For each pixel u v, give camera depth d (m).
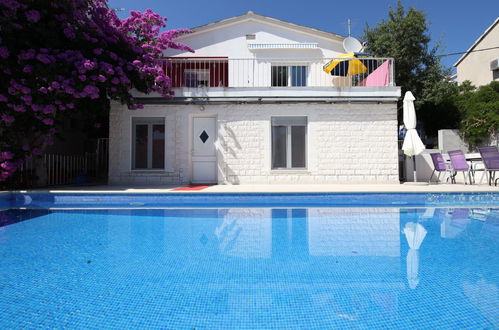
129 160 8.13
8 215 4.77
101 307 1.71
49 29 6.36
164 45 9.15
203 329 1.48
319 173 8.09
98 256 2.68
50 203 5.86
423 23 13.86
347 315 1.62
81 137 11.64
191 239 3.29
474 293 1.88
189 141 8.21
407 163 9.14
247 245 3.05
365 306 1.72
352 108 8.16
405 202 5.85
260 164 8.13
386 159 8.05
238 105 8.21
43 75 5.86
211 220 4.38
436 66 14.35
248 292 1.91
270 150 8.14
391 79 8.30
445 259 2.55
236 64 10.96
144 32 8.17
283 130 8.27
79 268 2.37
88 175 9.44
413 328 1.48
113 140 8.16
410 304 1.73
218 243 3.13
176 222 4.24
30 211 5.13
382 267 2.37
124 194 5.88
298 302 1.77
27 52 5.93
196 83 10.72
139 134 8.29
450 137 12.48
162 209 5.32
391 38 14.07
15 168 6.27
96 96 6.42
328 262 2.50
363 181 8.04
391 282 2.06
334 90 8.09
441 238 3.28
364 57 9.10
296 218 4.50
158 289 1.96
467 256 2.63
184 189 6.59
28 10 5.95
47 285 2.02
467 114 13.60
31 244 3.08
